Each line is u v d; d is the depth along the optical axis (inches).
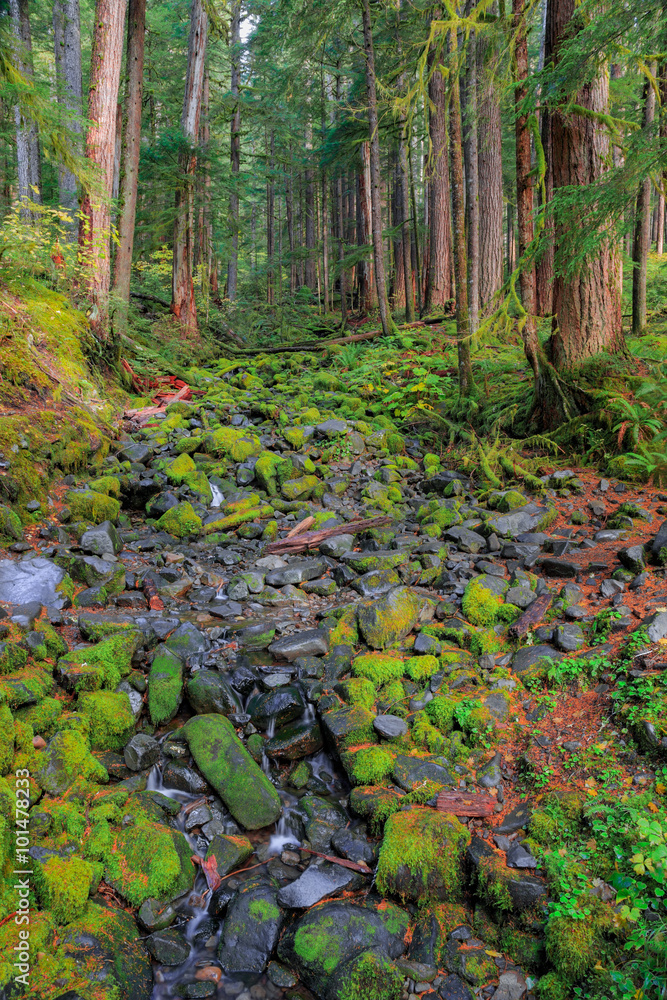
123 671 172.1
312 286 1288.1
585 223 252.4
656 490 266.7
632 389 306.3
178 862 129.8
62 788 135.7
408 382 458.9
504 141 888.3
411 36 614.9
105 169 381.1
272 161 954.1
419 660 181.5
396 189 900.6
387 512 294.2
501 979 109.8
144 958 115.3
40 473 249.6
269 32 725.9
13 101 314.8
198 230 627.5
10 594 185.0
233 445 340.8
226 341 665.6
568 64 241.0
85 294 378.6
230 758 152.9
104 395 357.1
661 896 107.5
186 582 228.5
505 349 468.4
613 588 188.9
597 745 139.7
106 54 374.6
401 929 119.6
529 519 255.1
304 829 142.9
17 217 335.6
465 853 127.2
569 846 122.4
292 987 112.8
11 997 98.7
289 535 270.4
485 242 646.5
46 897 114.6
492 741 152.5
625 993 99.7
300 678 180.9
